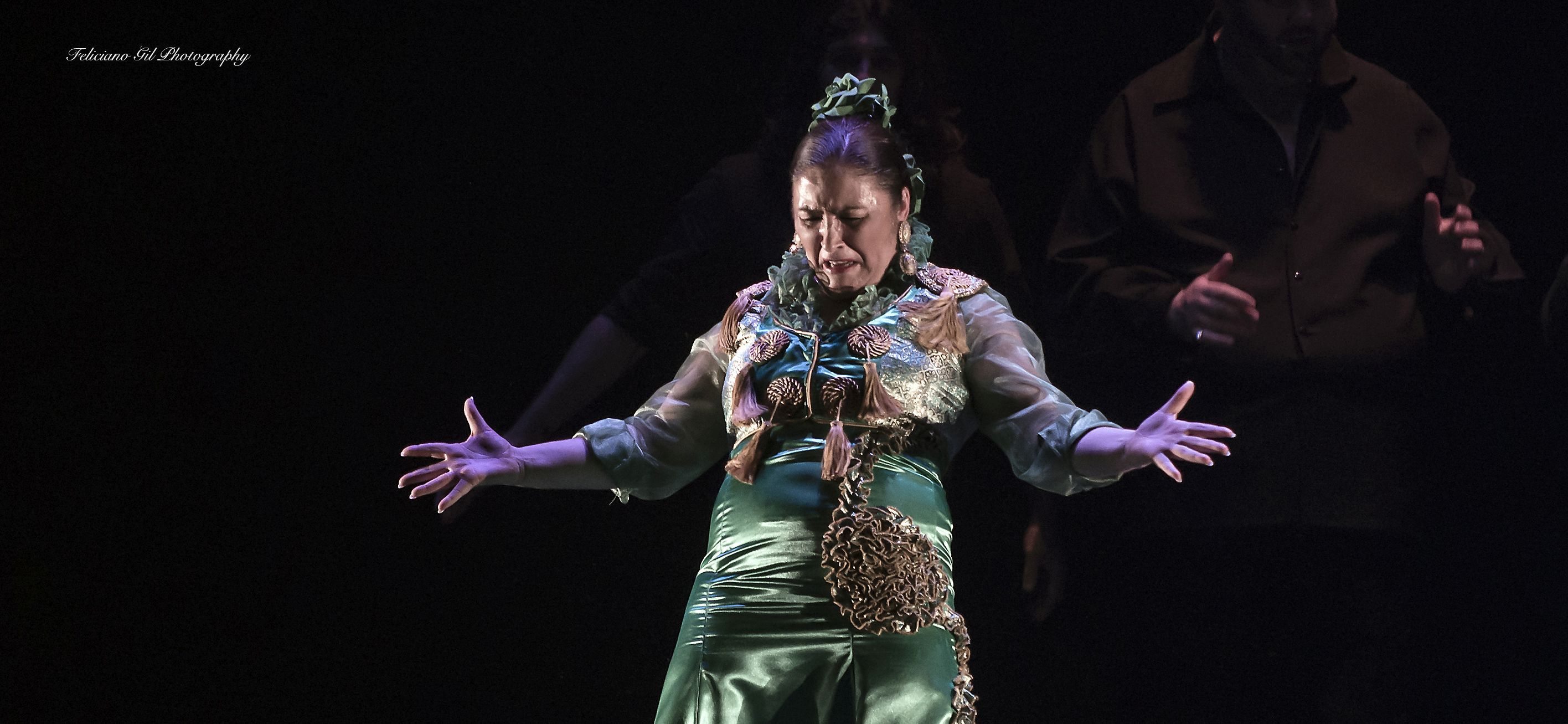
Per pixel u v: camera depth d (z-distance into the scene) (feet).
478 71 40.45
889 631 21.42
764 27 39.06
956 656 21.97
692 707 21.67
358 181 40.88
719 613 22.02
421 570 39.96
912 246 24.11
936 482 22.80
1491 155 34.27
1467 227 31.07
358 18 40.65
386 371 40.73
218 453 40.57
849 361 22.70
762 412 22.81
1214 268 30.86
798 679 21.33
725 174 33.58
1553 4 33.88
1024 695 34.63
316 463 40.57
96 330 40.81
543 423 34.63
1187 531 31.96
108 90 40.75
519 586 39.78
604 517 39.81
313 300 41.01
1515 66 34.17
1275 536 31.27
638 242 39.99
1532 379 32.40
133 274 40.91
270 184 40.98
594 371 34.63
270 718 39.29
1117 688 33.42
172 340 40.86
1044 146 36.55
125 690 39.34
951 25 36.68
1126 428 32.42
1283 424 31.22
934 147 32.81
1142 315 31.89
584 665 39.37
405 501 40.27
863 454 22.29
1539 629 32.71
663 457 24.59
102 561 39.99
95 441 40.52
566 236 40.37
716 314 33.86
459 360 40.68
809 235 22.98
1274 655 31.58
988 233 33.09
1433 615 32.45
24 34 40.47
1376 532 30.83
